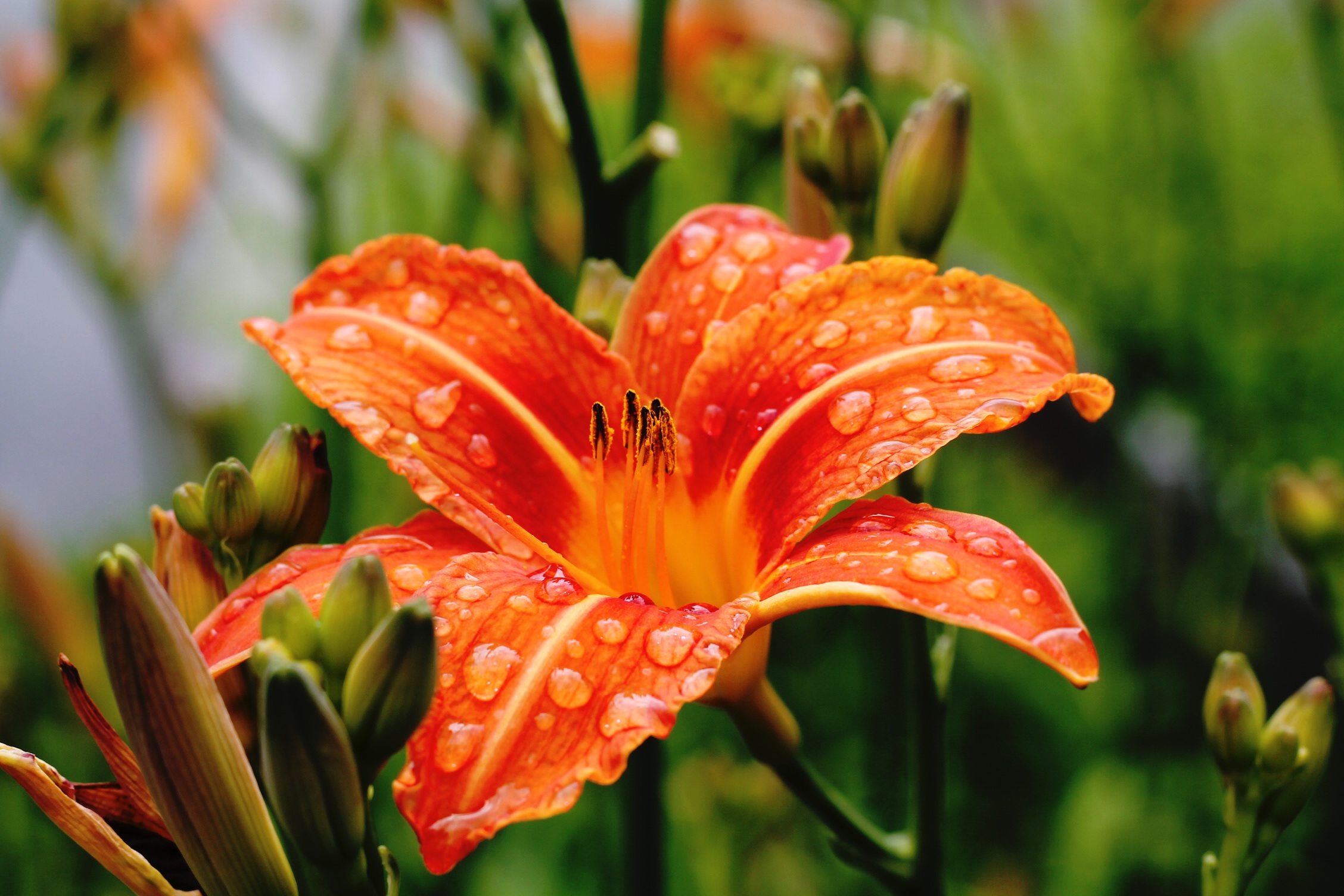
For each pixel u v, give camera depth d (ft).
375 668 1.20
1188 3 2.00
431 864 1.19
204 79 1.77
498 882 1.83
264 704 1.18
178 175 1.89
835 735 2.06
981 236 2.65
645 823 1.48
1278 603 2.43
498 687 1.23
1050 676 2.17
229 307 2.31
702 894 1.85
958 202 1.45
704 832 1.85
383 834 1.77
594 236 1.49
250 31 1.90
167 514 1.33
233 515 1.32
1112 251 2.17
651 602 1.29
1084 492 2.50
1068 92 2.38
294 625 1.23
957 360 1.33
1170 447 2.51
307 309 1.37
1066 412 2.70
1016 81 2.36
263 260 2.18
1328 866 1.95
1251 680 1.39
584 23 1.87
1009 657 2.19
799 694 2.06
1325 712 1.38
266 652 1.22
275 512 1.33
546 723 1.22
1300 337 2.22
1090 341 2.30
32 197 1.78
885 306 1.36
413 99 1.83
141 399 1.98
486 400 1.37
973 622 1.22
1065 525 2.36
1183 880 1.90
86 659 1.76
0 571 1.73
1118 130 2.19
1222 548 2.10
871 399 1.33
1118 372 2.19
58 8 1.75
